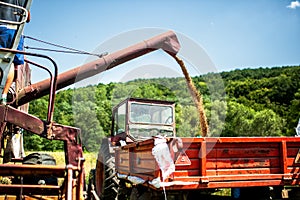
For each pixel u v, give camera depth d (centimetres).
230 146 382
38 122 287
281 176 395
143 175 392
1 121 279
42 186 276
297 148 411
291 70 6253
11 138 500
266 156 397
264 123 3111
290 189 429
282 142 400
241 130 3095
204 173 361
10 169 266
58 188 279
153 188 354
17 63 347
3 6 326
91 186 426
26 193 283
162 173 338
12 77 321
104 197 477
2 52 297
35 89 479
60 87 491
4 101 305
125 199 533
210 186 362
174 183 343
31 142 2284
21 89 480
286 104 4619
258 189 423
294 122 3806
